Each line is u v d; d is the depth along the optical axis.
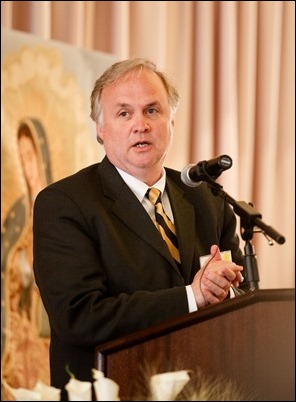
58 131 9.31
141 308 4.91
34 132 9.09
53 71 9.34
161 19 10.95
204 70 11.37
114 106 5.53
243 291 5.53
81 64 9.62
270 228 5.04
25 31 9.84
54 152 9.24
